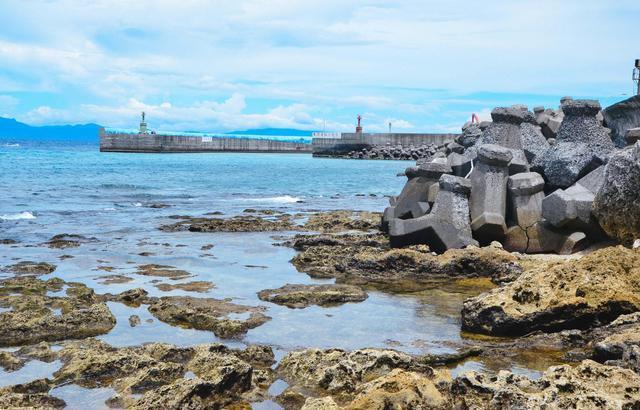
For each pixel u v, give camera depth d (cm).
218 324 1020
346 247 1733
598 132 1759
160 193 3697
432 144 9331
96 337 982
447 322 1090
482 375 745
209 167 6794
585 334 973
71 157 8700
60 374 805
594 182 1628
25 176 4753
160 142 10569
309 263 1556
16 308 1101
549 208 1566
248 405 748
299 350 927
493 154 1639
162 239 1952
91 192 3600
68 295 1212
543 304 1011
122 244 1838
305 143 12369
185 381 738
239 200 3381
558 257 1478
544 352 930
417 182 1920
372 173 6219
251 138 11888
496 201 1622
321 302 1204
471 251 1455
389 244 1766
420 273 1438
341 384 780
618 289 1008
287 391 771
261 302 1197
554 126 2325
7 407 706
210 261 1596
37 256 1623
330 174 5988
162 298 1181
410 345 959
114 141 10344
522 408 668
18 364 850
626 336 859
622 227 1416
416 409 686
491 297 1043
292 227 2247
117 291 1263
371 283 1388
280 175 5709
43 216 2486
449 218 1620
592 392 673
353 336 1002
